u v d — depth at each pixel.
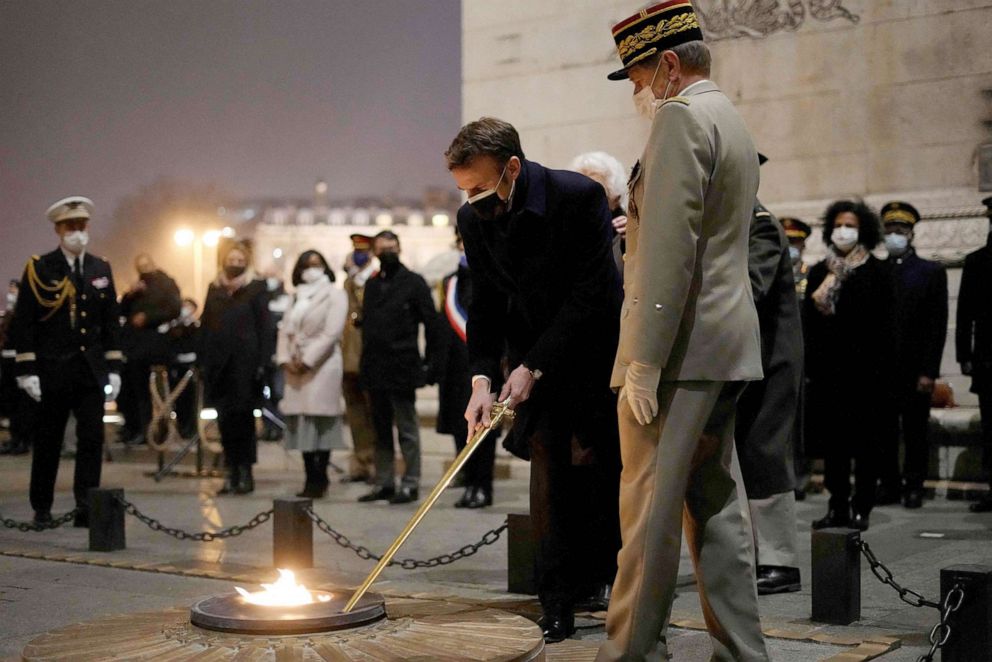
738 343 3.65
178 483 10.88
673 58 3.79
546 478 4.89
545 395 4.88
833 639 4.72
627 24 3.87
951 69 9.55
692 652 4.56
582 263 4.79
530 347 5.02
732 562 3.71
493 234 4.79
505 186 4.66
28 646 3.83
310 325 9.38
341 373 9.57
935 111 9.62
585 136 11.27
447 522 8.10
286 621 3.83
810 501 9.00
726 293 3.66
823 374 7.52
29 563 6.82
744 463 5.78
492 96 11.82
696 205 3.52
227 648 3.68
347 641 3.77
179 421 14.05
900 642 4.69
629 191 3.78
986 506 8.34
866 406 7.45
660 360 3.51
